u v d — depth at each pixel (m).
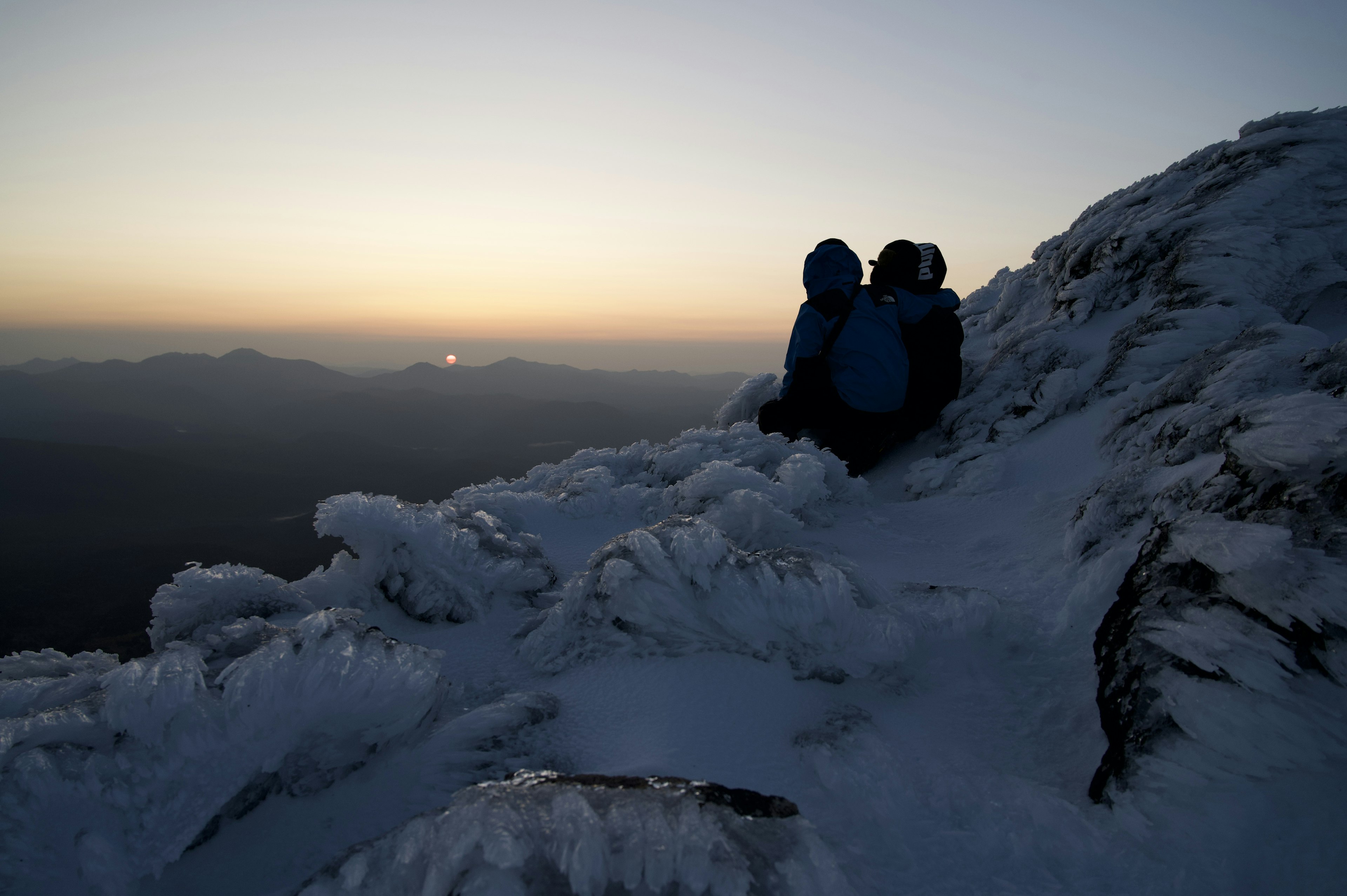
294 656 1.27
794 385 4.54
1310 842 0.98
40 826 1.01
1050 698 1.54
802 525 2.74
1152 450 2.57
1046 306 5.32
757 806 0.96
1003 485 3.31
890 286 4.65
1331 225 3.34
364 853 0.90
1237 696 1.13
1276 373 2.24
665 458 3.95
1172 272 3.72
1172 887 0.99
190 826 1.09
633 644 1.71
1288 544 1.22
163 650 1.71
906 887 1.02
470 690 1.70
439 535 2.25
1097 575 1.79
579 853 0.83
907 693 1.59
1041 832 1.12
